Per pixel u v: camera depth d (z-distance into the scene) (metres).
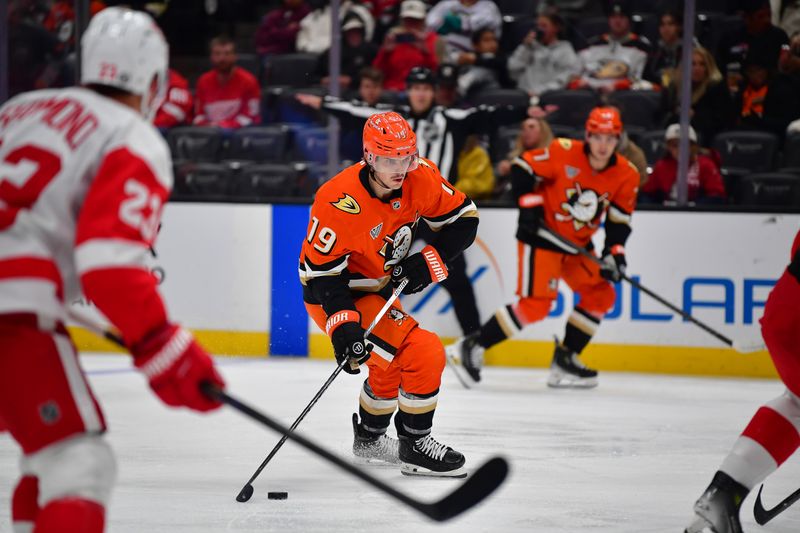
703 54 21.55
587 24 23.19
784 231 20.88
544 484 11.32
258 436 13.86
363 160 11.36
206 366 6.19
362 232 11.22
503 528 9.45
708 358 21.19
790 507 10.50
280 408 16.09
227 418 15.18
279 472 11.73
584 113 22.98
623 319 21.47
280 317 22.42
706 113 21.67
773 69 21.58
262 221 22.41
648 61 22.61
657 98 22.38
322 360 22.16
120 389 17.86
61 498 5.89
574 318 19.09
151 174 6.14
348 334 10.98
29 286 6.04
